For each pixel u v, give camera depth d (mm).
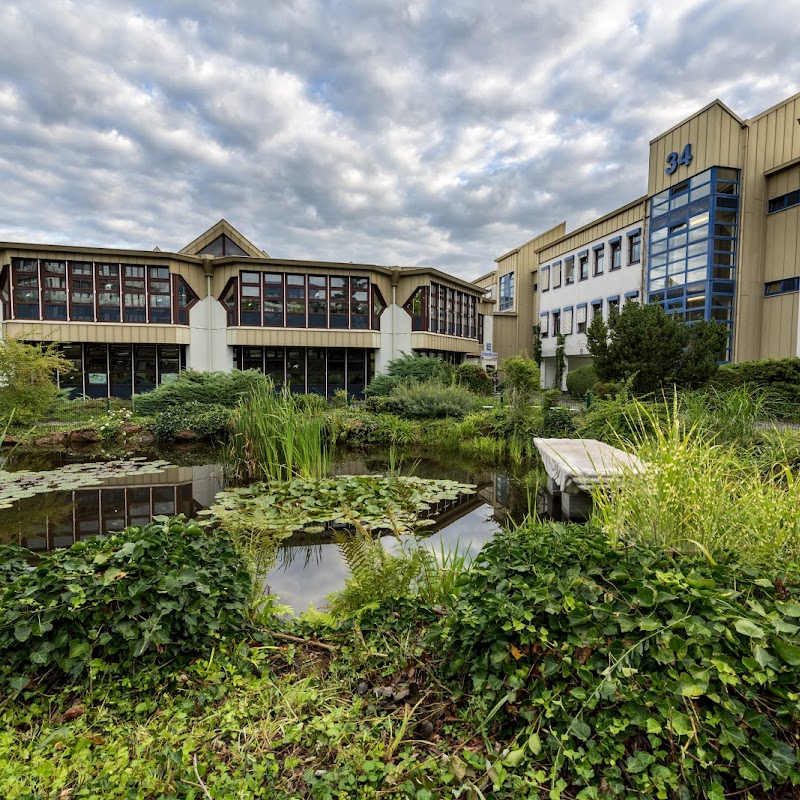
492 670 2012
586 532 2662
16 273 19406
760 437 6340
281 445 8570
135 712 2119
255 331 21562
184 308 21094
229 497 6742
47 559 2438
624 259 24703
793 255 19062
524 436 10961
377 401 14883
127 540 2662
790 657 1667
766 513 2707
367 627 2762
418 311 23594
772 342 19766
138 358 20984
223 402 15148
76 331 19688
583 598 2010
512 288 36531
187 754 1851
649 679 1773
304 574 4230
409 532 5293
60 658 2201
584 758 1688
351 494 6777
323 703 2199
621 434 8102
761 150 20062
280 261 21656
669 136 21891
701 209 20375
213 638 2541
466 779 1691
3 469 8844
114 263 20109
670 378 13242
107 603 2355
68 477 8188
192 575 2447
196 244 23438
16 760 1856
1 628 2178
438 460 10000
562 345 29750
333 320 22453
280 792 1720
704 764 1589
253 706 2156
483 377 23000
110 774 1763
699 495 2760
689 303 20984
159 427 12023
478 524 5652
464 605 2252
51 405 14133
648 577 2078
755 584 2162
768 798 1615
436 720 2070
